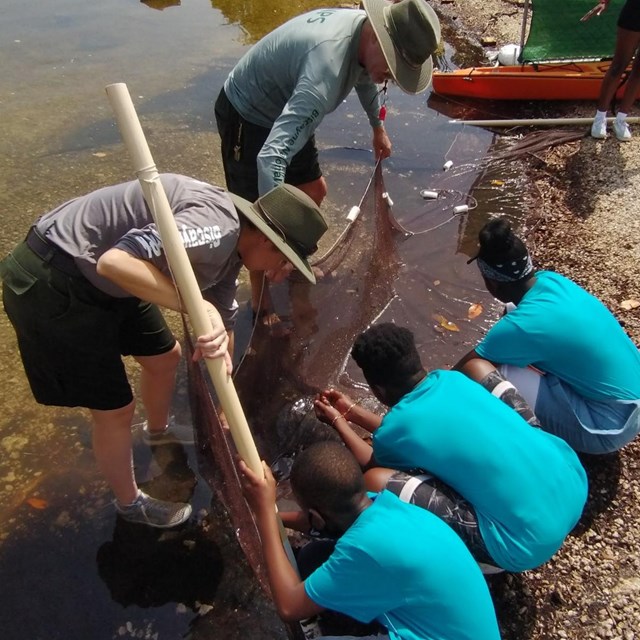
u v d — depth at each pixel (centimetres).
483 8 853
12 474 288
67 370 219
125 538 267
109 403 231
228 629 238
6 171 503
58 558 259
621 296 387
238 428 200
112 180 500
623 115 540
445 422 218
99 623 240
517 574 249
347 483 190
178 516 271
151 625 239
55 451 298
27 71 673
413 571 178
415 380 235
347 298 355
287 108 301
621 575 249
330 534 203
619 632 231
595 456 292
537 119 593
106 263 186
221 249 200
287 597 196
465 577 184
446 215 471
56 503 278
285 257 225
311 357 327
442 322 381
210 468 254
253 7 881
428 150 559
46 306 207
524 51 609
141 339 253
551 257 425
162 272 194
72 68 684
